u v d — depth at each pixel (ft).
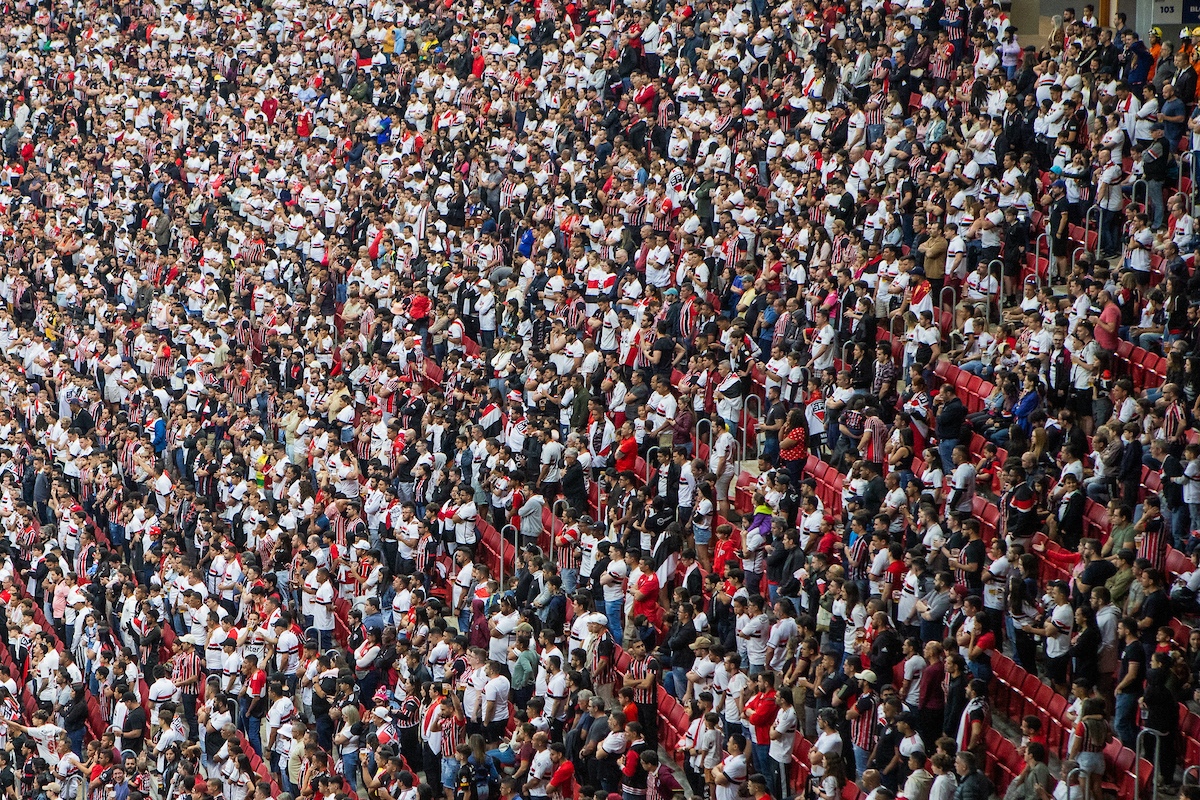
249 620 209.87
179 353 300.61
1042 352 203.92
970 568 171.83
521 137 323.78
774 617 184.14
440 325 277.44
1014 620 167.32
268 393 280.31
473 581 209.15
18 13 463.83
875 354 215.10
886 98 276.62
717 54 314.55
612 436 227.40
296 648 207.82
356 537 227.81
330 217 333.83
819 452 219.20
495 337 279.28
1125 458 180.34
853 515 180.96
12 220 387.55
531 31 368.07
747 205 264.31
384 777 178.70
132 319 312.50
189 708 214.90
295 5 416.87
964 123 261.24
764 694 165.07
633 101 318.04
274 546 234.58
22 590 261.65
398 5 391.86
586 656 188.44
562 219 292.61
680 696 182.91
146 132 393.91
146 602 227.20
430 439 243.60
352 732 189.47
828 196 257.34
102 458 270.87
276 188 349.82
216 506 261.03
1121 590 163.12
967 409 216.95
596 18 353.31
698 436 225.56
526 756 176.04
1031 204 239.30
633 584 193.98
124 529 263.70
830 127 281.74
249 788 189.26
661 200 282.36
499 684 185.16
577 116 330.95
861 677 162.40
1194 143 232.12
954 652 157.17
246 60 410.31
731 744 161.99
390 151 344.08
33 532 265.34
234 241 332.80
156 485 265.54
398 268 305.12
